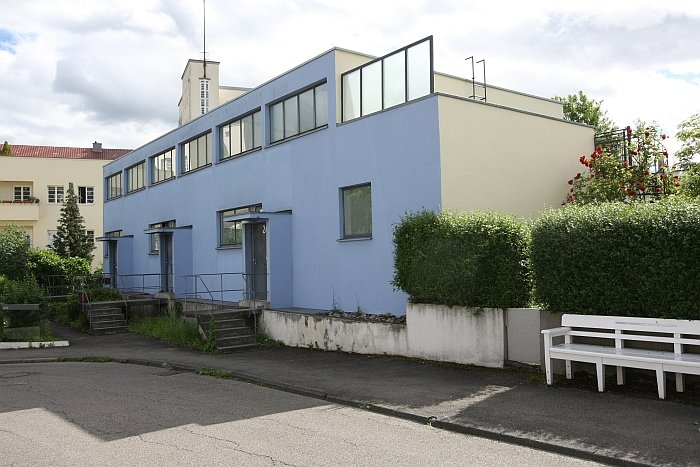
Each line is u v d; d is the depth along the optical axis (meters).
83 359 15.41
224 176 21.89
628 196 15.41
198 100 32.44
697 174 13.45
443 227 11.39
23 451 6.86
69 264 34.53
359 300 15.39
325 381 10.59
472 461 6.16
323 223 16.64
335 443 6.91
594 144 17.41
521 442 6.73
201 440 7.14
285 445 6.86
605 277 9.03
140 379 11.98
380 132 14.88
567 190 16.52
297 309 16.80
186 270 24.19
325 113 16.84
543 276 9.86
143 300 23.70
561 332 9.15
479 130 14.36
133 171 32.06
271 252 17.52
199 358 14.39
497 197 14.60
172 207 26.34
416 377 10.39
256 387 10.77
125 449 6.83
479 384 9.50
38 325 18.83
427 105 13.76
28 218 48.03
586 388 8.76
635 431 6.71
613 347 8.95
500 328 10.49
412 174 14.05
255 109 19.98
